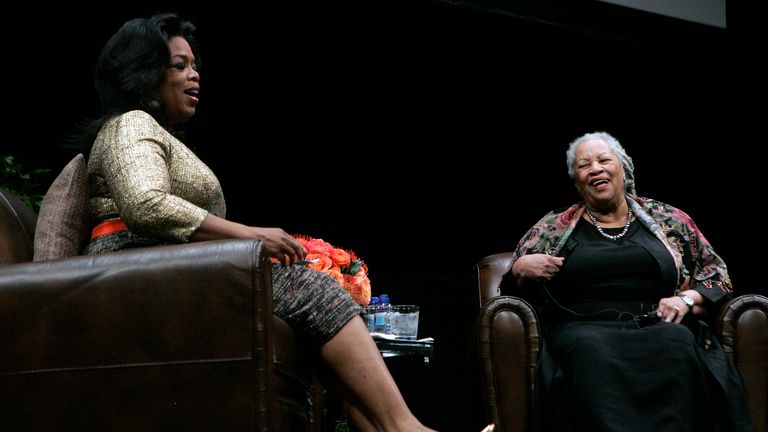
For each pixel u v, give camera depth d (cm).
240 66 579
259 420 199
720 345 329
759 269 734
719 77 664
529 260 360
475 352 347
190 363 205
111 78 260
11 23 493
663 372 302
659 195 724
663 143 716
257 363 202
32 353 214
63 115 513
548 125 695
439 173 680
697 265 366
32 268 222
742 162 724
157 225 226
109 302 212
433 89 649
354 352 225
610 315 344
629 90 677
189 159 252
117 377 209
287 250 230
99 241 243
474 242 695
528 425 323
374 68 622
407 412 222
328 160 636
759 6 654
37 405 212
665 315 331
